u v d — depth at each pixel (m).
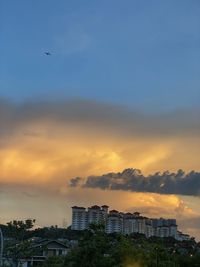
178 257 55.25
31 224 66.50
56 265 56.53
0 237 28.91
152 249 46.25
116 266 41.78
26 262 71.94
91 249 42.78
